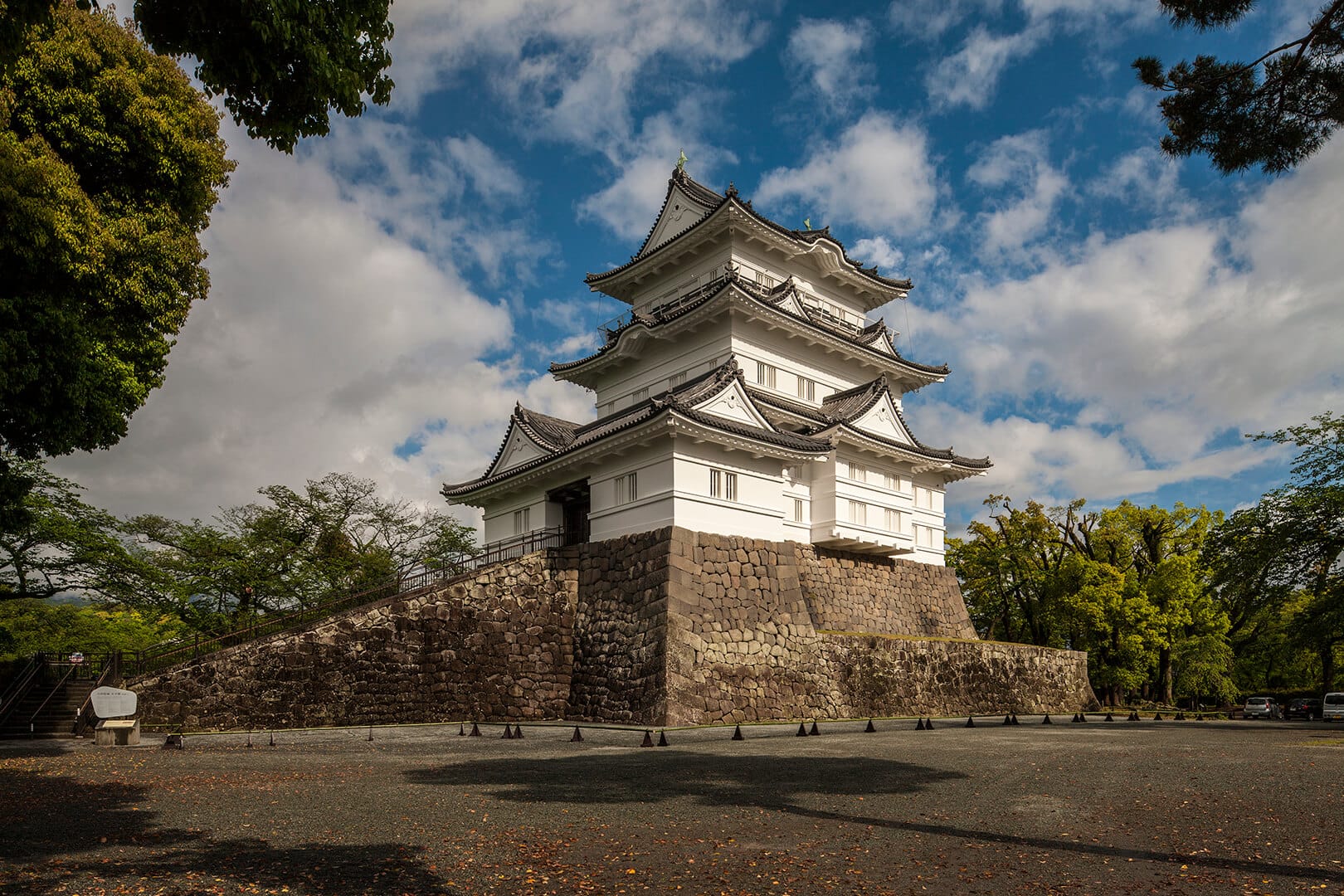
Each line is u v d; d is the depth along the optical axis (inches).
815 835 403.9
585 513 1371.8
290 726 997.2
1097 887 313.1
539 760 699.4
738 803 489.1
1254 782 585.9
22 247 519.5
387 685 1061.8
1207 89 491.8
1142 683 2050.9
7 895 297.3
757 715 1079.0
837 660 1211.2
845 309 1796.3
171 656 1179.9
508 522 1467.8
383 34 389.1
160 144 834.2
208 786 553.9
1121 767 658.8
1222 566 1337.4
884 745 823.1
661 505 1115.9
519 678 1153.4
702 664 1048.8
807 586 1350.9
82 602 1642.5
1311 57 468.1
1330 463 1258.6
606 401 1702.8
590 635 1175.6
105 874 327.9
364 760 703.7
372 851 366.3
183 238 882.8
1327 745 886.4
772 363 1501.0
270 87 372.8
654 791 530.6
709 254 1616.6
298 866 339.9
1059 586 1918.1
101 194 815.1
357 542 1812.3
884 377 1567.4
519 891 306.8
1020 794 525.3
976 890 310.2
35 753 772.6
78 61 784.3
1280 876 327.6
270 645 1008.9
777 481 1249.4
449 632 1116.5
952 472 1637.6
